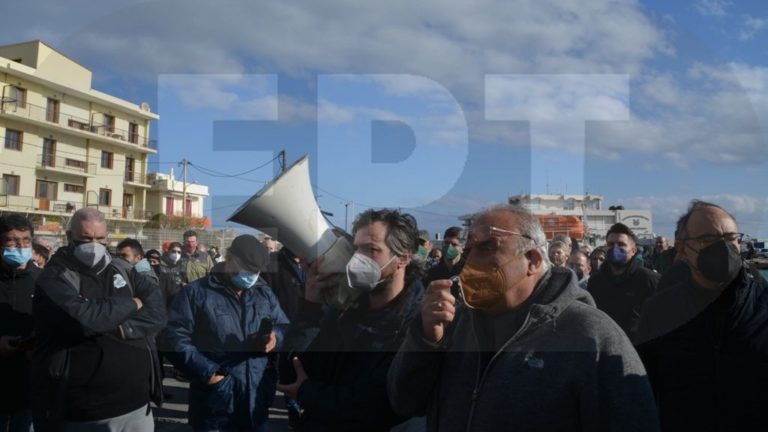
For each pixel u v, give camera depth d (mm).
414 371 1589
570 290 1520
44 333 2367
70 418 2465
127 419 2564
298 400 1861
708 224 1556
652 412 1404
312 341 1889
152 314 2168
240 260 1882
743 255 1746
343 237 1636
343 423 1791
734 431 1931
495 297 1506
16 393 3225
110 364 2479
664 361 2049
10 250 3029
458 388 1611
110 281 2162
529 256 1505
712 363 1965
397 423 1884
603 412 1409
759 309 1958
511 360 1499
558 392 1438
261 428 2666
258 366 2555
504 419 1468
